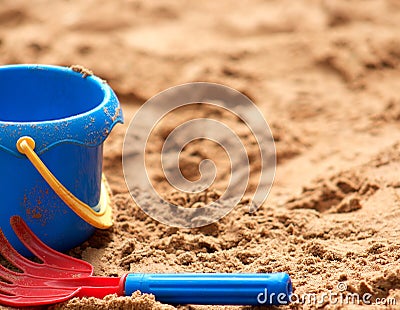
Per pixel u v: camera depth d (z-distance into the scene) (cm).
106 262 665
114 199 780
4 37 1227
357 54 1209
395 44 1236
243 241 705
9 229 631
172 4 1398
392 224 708
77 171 637
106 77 1123
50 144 591
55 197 629
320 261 650
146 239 713
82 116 611
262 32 1325
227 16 1378
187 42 1270
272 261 658
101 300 571
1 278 612
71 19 1298
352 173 838
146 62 1174
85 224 668
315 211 775
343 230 717
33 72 702
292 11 1387
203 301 564
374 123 1016
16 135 584
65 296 580
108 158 912
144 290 571
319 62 1204
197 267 655
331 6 1369
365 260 635
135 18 1338
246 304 559
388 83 1150
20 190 616
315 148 969
